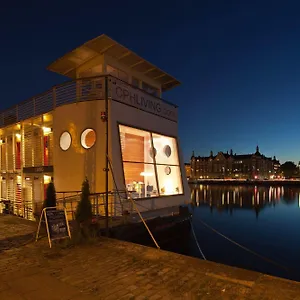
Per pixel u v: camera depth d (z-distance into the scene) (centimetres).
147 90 1642
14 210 1827
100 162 1169
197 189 9006
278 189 8881
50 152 1548
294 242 1681
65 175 1293
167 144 1573
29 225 1084
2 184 2069
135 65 1480
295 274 1136
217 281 516
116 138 1170
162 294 466
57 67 1502
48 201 985
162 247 1258
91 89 1261
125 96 1262
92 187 1179
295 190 8325
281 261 1305
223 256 1362
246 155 16138
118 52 1352
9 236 897
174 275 548
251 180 13300
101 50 1331
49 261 644
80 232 820
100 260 646
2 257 677
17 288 493
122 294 467
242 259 1326
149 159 1459
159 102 1491
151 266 600
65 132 1320
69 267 602
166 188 1537
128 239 1043
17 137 1927
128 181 1370
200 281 517
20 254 700
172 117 1591
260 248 1539
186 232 1460
